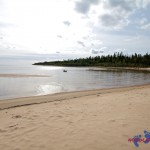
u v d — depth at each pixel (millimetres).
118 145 3506
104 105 7750
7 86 19344
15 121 5566
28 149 3473
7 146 3633
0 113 7004
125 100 8789
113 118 5445
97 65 131250
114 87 19500
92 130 4426
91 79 30562
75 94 13719
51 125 4992
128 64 109938
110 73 49688
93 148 3404
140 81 27219
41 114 6441
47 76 36312
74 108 7375
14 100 11000
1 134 4348
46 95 13242
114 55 133500
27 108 7898
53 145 3621
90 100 9562
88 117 5723
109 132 4230
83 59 158625
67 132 4359
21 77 32031
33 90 16719
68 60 181000
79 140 3826
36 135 4219
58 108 7512
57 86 20203
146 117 5410
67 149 3412
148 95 10398
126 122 4969
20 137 4113
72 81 26641
